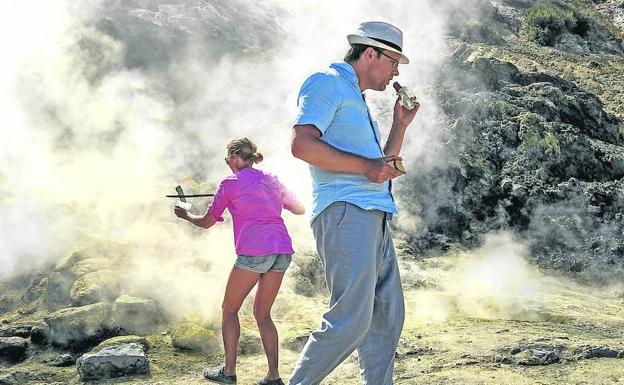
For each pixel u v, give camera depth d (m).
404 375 4.66
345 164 3.23
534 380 4.56
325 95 3.33
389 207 3.39
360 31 3.51
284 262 4.26
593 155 10.12
